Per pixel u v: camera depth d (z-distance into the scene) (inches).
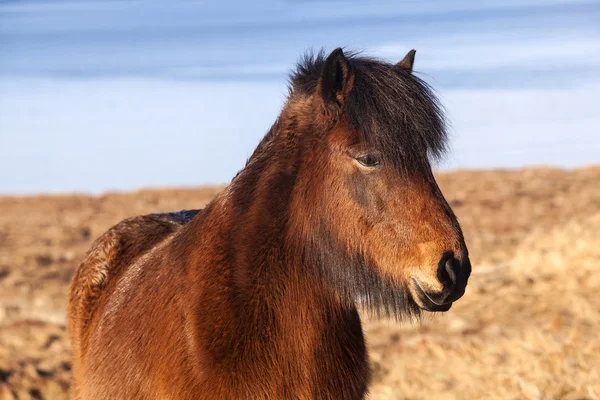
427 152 177.6
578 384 303.7
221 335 177.3
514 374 321.1
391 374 355.3
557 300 438.6
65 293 609.3
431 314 232.5
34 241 877.8
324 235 180.5
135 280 213.3
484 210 876.6
